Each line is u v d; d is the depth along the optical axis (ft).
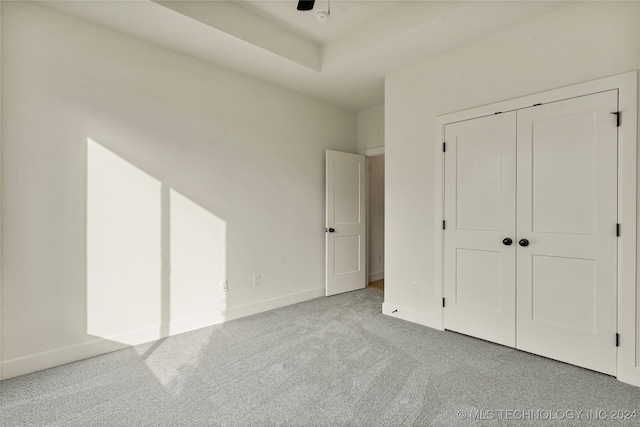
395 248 11.40
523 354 8.29
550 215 7.98
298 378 7.15
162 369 7.58
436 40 9.27
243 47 9.66
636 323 6.80
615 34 7.05
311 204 13.87
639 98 6.76
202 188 10.46
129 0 7.47
